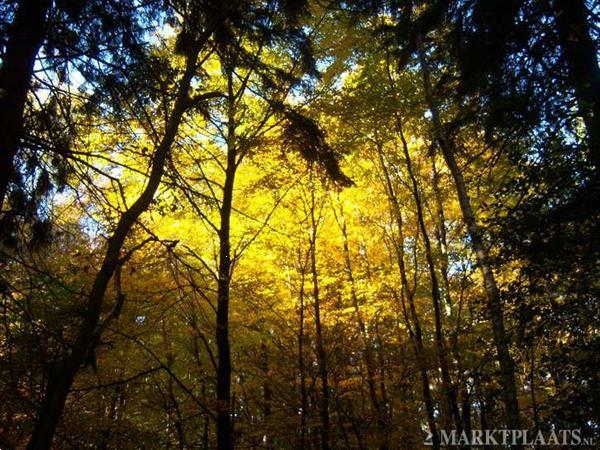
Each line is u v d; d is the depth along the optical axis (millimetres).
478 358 9508
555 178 5570
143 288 9516
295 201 11398
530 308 5680
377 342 11828
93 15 5648
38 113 5688
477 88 7793
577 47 6504
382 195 12938
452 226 12766
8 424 6746
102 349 9609
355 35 11273
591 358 5328
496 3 6664
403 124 11570
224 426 8438
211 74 10422
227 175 9805
